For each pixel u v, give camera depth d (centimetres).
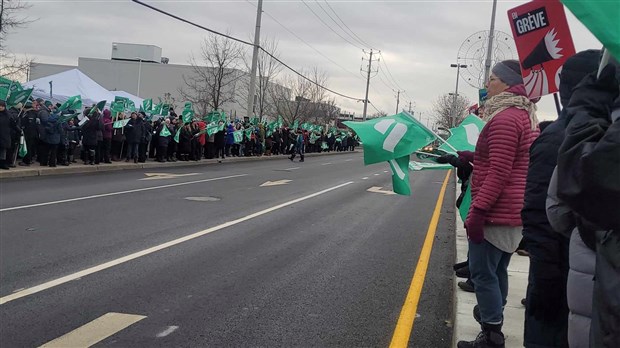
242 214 1091
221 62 4641
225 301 548
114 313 499
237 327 479
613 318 187
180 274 636
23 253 693
